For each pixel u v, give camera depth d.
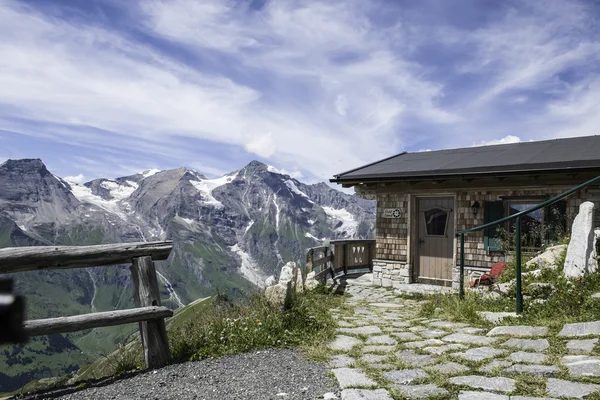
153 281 5.70
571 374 4.29
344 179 13.99
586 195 10.60
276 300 7.62
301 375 4.96
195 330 6.99
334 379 4.75
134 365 5.81
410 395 4.12
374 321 7.98
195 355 5.85
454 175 11.84
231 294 9.76
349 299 11.24
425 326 7.23
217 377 5.04
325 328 7.15
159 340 5.63
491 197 12.09
